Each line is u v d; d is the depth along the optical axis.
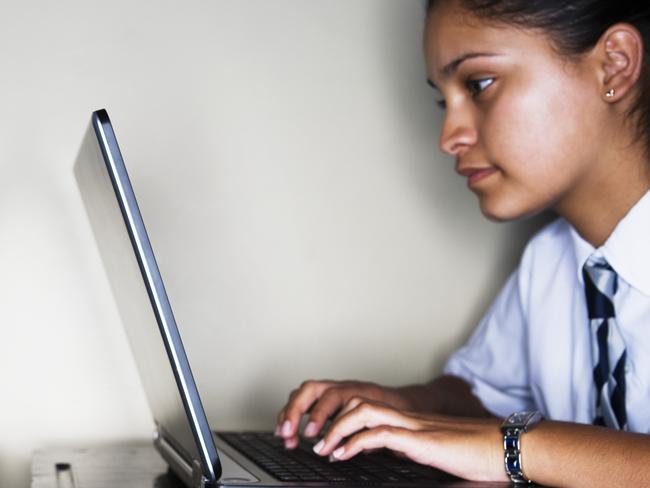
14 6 1.33
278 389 1.46
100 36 1.36
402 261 1.52
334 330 1.49
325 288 1.48
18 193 1.34
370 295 1.51
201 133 1.42
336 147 1.49
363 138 1.50
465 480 0.92
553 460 0.87
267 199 1.45
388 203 1.51
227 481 0.85
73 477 1.05
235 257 1.44
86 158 0.97
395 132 1.51
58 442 1.35
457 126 1.10
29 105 1.34
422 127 1.52
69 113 1.35
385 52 1.50
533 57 1.05
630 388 1.12
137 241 0.80
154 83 1.39
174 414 0.95
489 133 1.07
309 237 1.47
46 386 1.35
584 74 1.06
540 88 1.05
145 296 0.85
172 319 0.81
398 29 1.51
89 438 1.36
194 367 1.42
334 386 1.21
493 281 1.55
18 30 1.33
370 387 1.24
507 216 1.10
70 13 1.35
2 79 1.33
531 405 1.42
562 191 1.10
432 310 1.53
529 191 1.08
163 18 1.39
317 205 1.48
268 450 1.14
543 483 0.88
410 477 0.93
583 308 1.27
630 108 1.09
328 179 1.48
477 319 1.55
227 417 1.43
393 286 1.52
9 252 1.33
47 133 1.34
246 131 1.44
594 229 1.17
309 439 1.25
